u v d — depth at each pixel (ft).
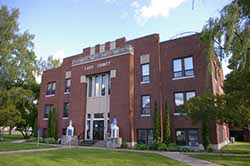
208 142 66.69
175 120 75.66
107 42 96.78
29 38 116.67
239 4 37.45
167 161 44.04
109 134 84.07
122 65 88.12
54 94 116.16
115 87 88.38
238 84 49.19
